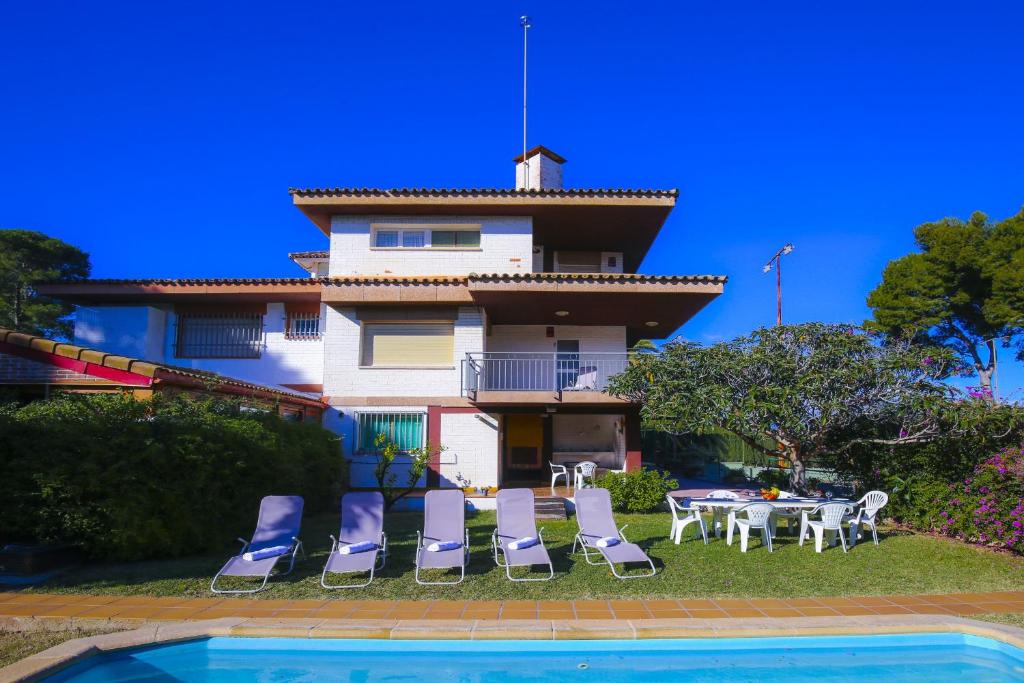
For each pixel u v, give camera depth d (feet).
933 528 39.78
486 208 62.13
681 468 95.96
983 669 21.48
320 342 64.23
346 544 30.86
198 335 65.36
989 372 96.84
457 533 31.76
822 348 42.34
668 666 21.76
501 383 66.23
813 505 36.73
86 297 64.49
